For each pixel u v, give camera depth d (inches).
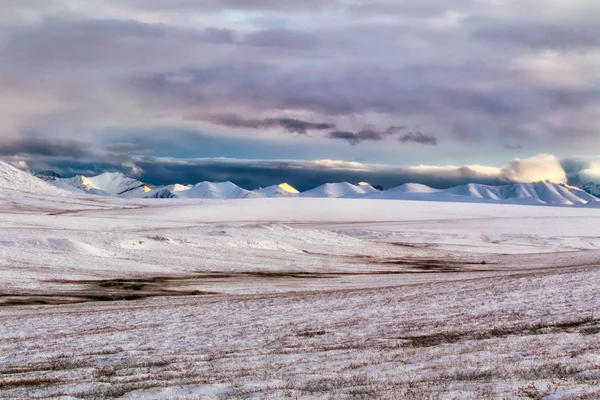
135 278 1736.0
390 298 1079.6
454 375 433.1
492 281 1278.3
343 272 2135.8
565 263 2418.8
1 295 1334.9
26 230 2878.9
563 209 7027.6
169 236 2741.1
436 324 727.7
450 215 5856.3
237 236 3061.0
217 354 610.9
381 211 5979.3
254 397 396.2
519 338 584.4
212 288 1540.4
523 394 358.0
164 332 795.4
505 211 6392.7
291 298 1184.8
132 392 434.6
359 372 473.7
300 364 527.5
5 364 614.5
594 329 608.7
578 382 382.0
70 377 520.1
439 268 2346.2
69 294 1382.9
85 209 6363.2
